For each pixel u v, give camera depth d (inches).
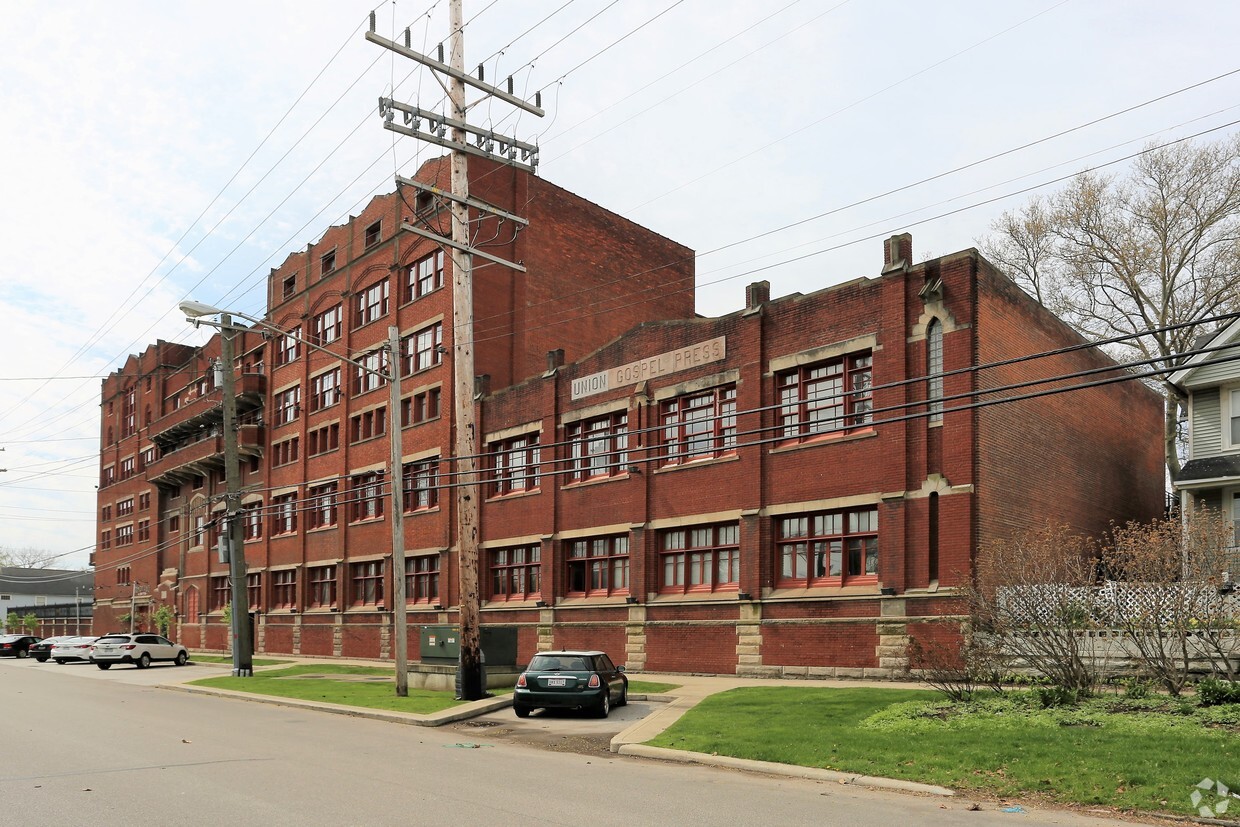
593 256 1834.4
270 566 2167.8
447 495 1643.7
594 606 1341.0
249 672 1450.5
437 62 962.7
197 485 2603.3
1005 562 739.4
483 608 1534.2
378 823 395.2
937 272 1008.9
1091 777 463.8
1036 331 1111.6
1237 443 1076.5
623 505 1317.7
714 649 1168.8
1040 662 703.1
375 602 1833.2
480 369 1631.4
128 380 3225.9
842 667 1029.2
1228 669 661.9
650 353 1310.3
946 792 471.5
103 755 584.7
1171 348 1535.4
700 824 400.8
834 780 513.0
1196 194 1505.9
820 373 1112.8
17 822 392.5
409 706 888.9
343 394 1961.1
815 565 1095.6
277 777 506.9
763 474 1148.5
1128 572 695.1
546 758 600.7
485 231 1674.5
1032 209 1732.3
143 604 2861.7
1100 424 1275.8
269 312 2287.2
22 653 2326.5
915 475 998.4
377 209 1897.1
